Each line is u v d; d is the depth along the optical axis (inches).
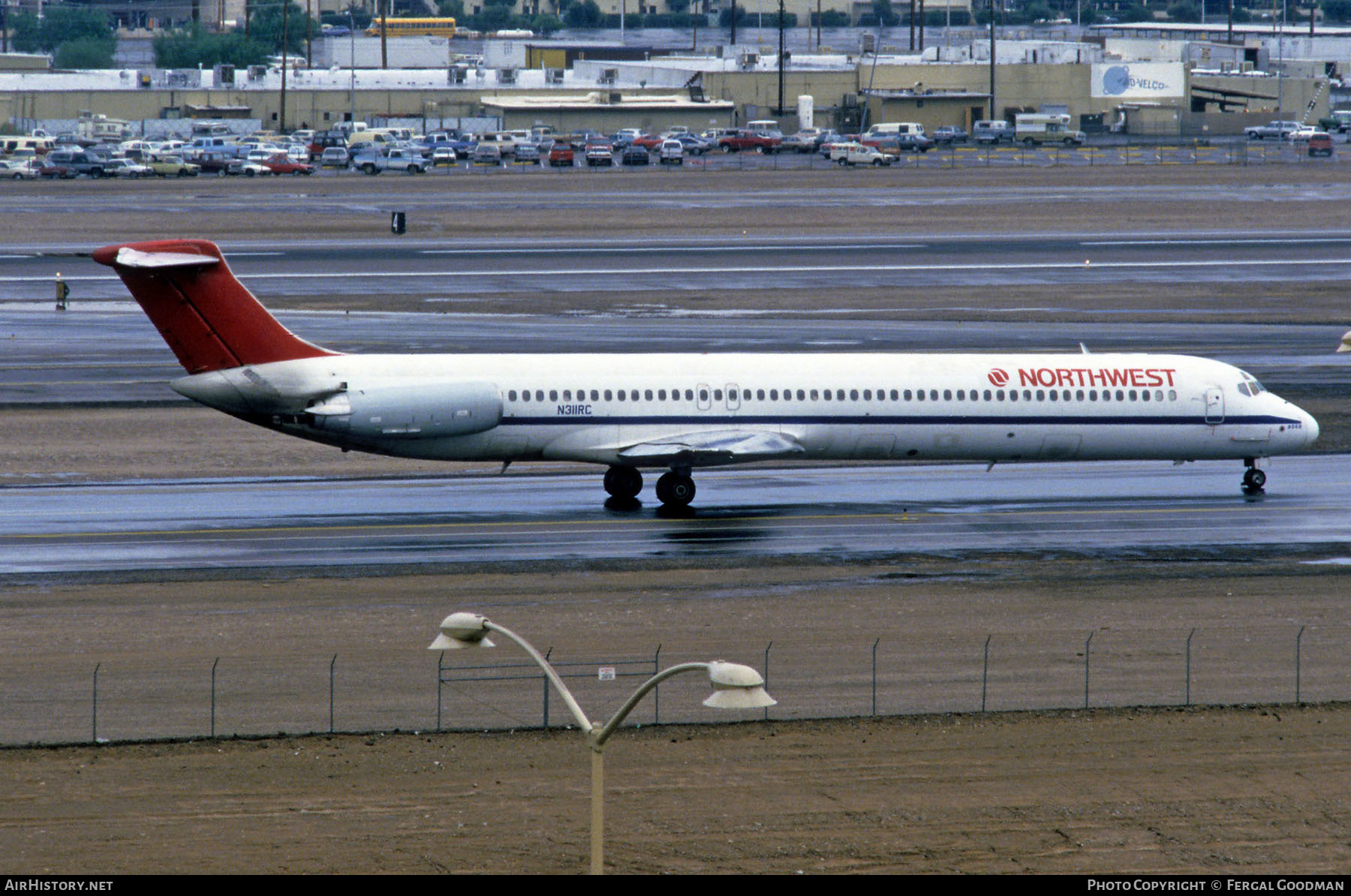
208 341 7662.4
